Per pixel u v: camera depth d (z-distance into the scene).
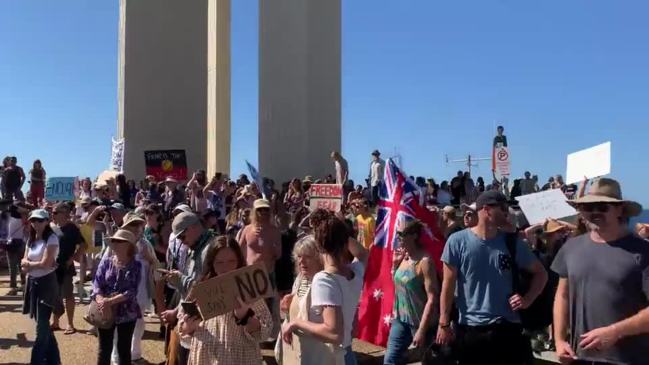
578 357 3.87
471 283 4.73
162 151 18.33
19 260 13.15
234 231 8.95
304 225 8.62
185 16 23.91
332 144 22.58
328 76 22.72
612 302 3.69
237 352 4.11
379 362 7.88
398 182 7.81
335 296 3.93
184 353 5.26
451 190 19.33
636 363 3.67
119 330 5.97
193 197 13.51
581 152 6.01
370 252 8.16
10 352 7.97
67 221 9.01
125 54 23.20
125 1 23.39
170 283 6.05
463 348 4.72
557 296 4.11
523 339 4.74
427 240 7.16
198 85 23.91
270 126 23.03
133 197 18.38
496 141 15.25
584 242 3.95
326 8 22.86
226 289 3.95
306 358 4.07
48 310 7.04
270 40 23.31
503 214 4.75
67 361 7.56
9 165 18.44
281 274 7.41
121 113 23.55
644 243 3.74
